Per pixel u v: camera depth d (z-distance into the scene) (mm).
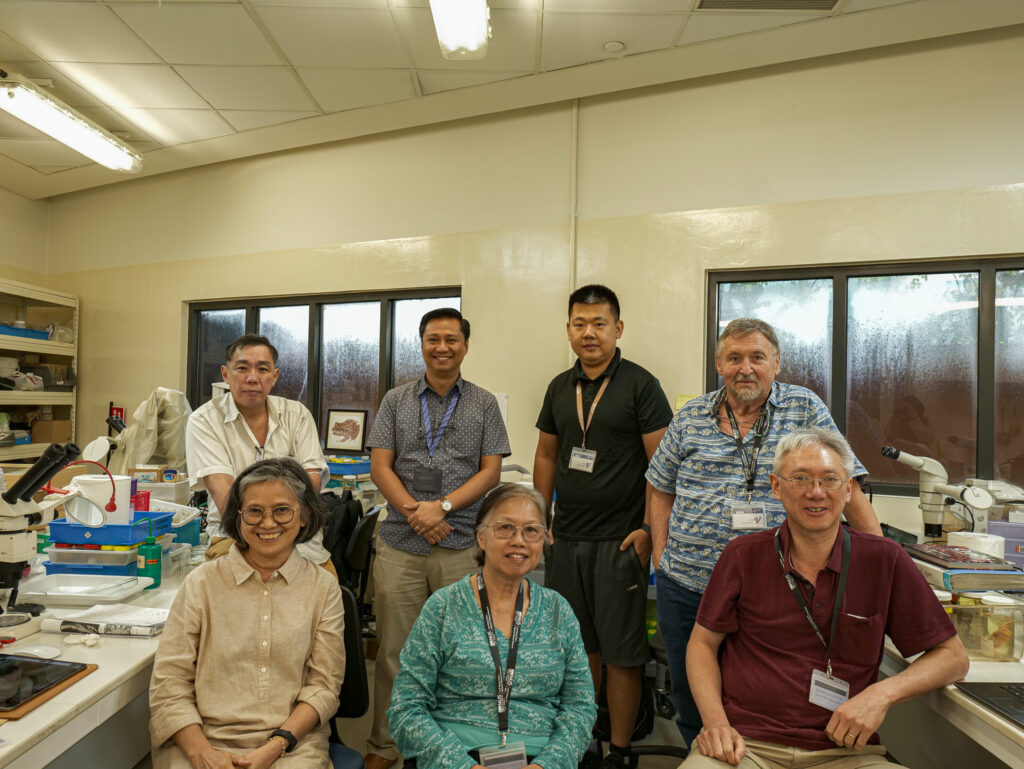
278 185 4395
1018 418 2895
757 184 3205
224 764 1329
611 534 2293
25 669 1343
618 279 3445
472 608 1562
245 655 1494
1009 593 1729
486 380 3717
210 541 2229
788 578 1549
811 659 1522
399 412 2359
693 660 1624
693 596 1908
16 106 3254
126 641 1547
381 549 2330
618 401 2334
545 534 1571
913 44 2955
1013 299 2904
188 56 3096
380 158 4082
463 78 3273
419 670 1509
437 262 3879
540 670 1521
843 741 1393
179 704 1426
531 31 2840
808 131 3121
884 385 3119
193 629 1498
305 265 4270
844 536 1552
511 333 3668
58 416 4945
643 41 2908
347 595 1622
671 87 3379
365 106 3598
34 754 1125
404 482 2334
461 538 2279
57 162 4340
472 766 1354
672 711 2709
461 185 3848
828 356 3213
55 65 3182
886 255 2975
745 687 1561
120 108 3635
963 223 2861
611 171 3494
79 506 1935
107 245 4996
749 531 1818
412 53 3043
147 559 1936
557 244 3580
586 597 2348
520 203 3689
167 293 4742
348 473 3752
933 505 2594
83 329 5031
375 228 4082
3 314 4789
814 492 1469
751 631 1583
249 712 1470
